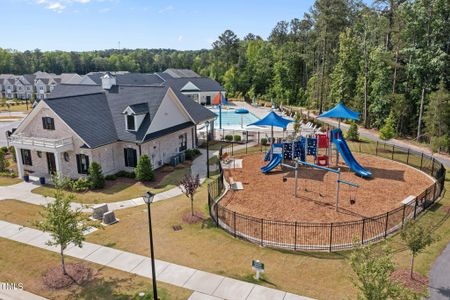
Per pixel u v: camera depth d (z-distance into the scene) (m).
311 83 68.50
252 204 20.84
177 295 12.77
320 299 12.30
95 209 19.83
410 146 37.41
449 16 39.09
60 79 109.69
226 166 29.30
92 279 14.01
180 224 18.67
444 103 34.62
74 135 27.00
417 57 41.12
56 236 13.88
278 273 13.95
